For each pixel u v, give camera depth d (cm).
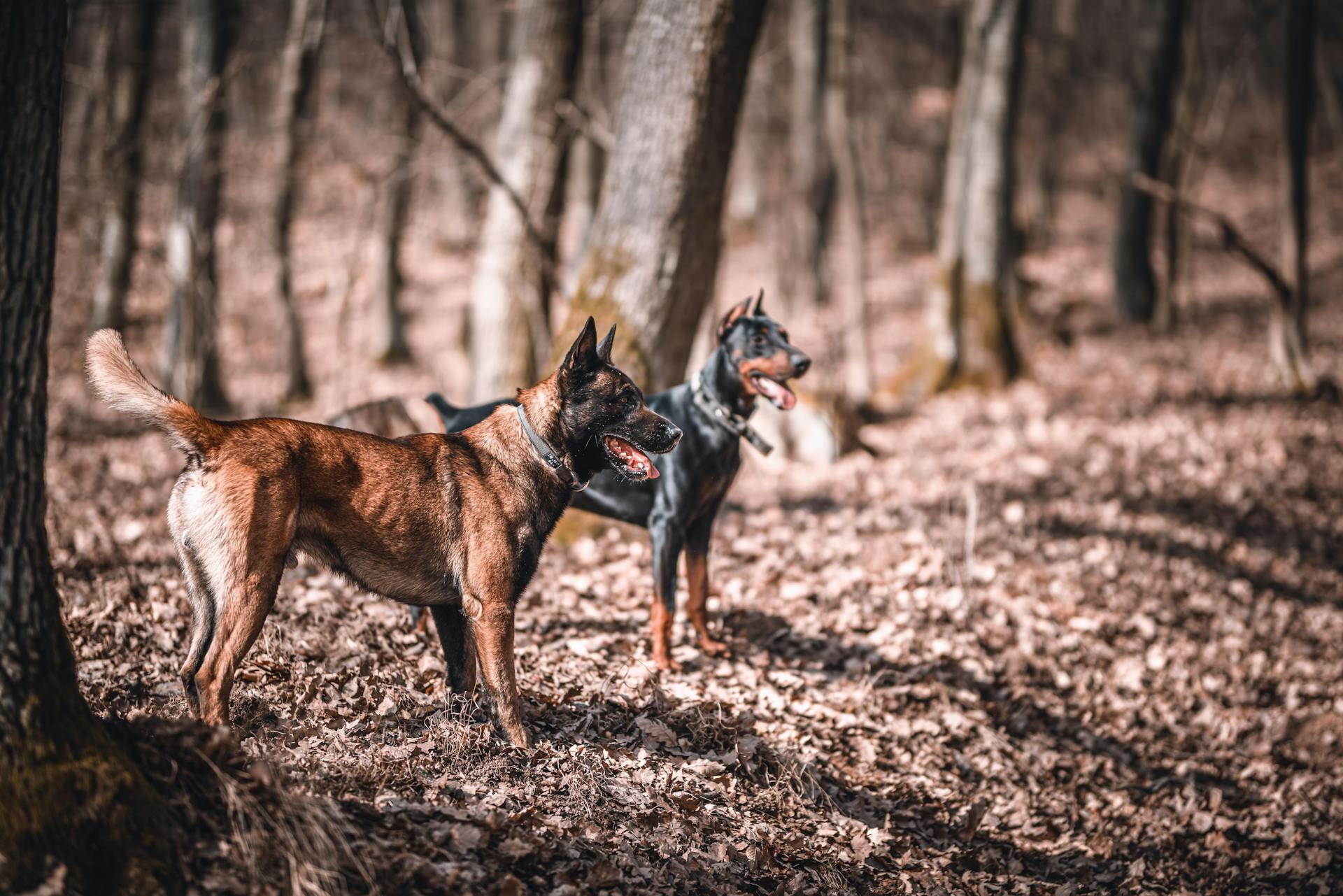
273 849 325
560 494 465
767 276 3095
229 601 374
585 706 517
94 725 323
